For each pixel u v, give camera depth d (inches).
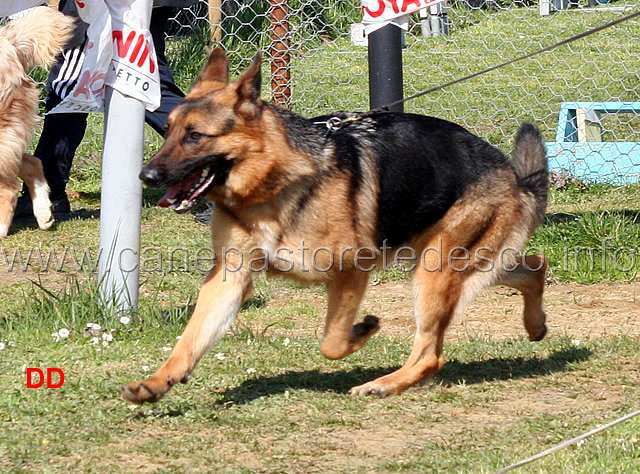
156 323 329.1
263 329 350.3
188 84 737.0
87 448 221.9
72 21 423.5
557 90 787.4
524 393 273.4
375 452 223.1
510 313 385.1
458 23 984.3
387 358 309.7
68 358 294.4
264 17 826.2
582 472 206.1
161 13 474.9
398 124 279.1
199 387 271.1
